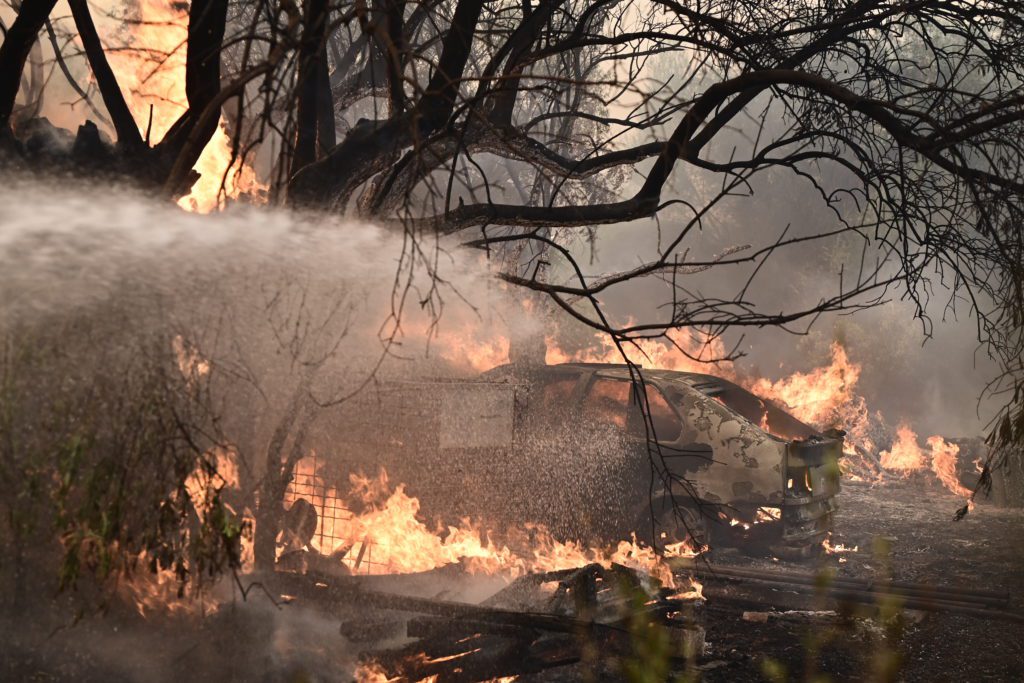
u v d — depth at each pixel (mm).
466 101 3037
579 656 4562
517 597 4895
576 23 5969
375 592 4586
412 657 4270
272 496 4379
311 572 4672
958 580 7590
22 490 3195
